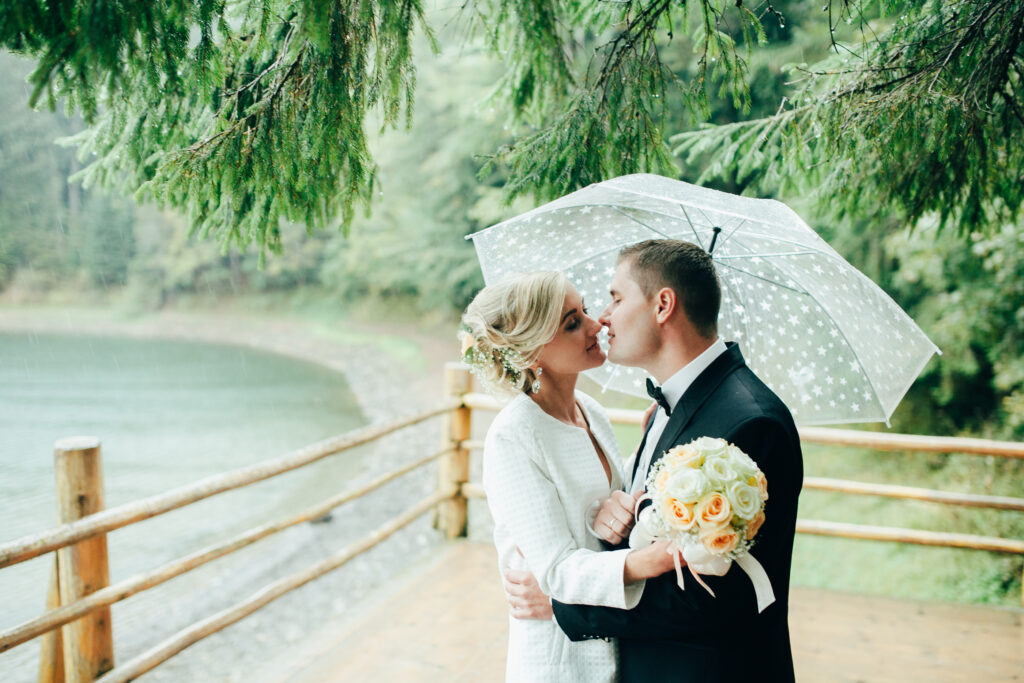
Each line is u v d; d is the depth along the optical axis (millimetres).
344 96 1962
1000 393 7211
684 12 2459
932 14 2416
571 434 1420
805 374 1716
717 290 1389
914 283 7000
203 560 2564
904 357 1484
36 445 10133
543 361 1424
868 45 2574
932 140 2400
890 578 5477
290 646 2836
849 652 2799
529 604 1418
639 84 2438
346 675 2639
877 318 1500
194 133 2307
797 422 1758
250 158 2072
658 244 1399
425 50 14930
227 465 9297
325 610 4883
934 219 3377
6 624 4906
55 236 28781
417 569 3527
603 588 1229
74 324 25984
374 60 2037
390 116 2049
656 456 1395
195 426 11641
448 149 14070
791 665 1376
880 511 6422
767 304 1722
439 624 3006
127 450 10016
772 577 1250
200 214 2420
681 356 1387
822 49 6785
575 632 1325
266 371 17844
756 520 1112
